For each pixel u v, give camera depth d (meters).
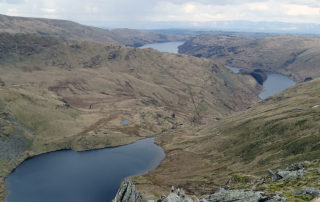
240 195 52.41
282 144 184.38
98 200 176.12
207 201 55.16
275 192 50.47
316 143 158.50
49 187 195.12
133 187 109.81
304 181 58.59
